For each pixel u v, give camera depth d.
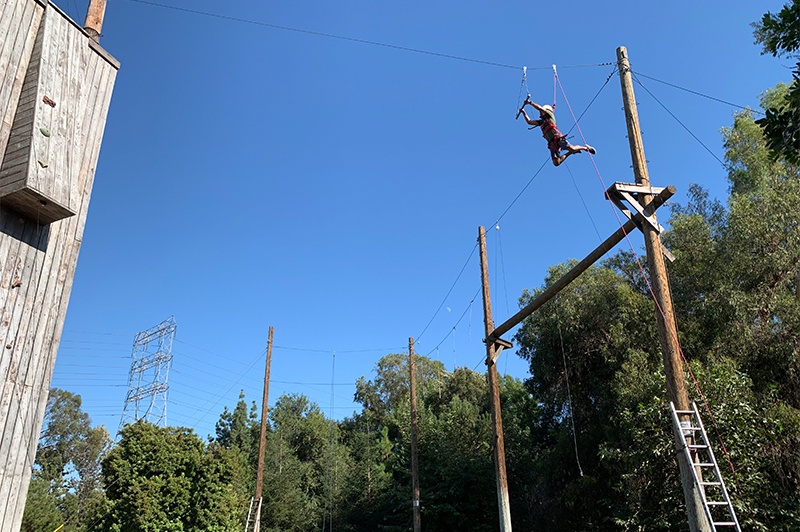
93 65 8.41
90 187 8.22
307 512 42.97
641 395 19.16
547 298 14.13
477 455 30.98
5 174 6.88
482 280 19.33
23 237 7.19
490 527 28.23
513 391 39.50
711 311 20.95
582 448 26.02
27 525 30.50
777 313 19.36
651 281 10.00
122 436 26.98
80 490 59.00
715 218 26.09
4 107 7.07
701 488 8.37
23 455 6.81
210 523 26.25
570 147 11.54
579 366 28.69
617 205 10.45
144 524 24.53
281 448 46.56
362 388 71.88
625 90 11.24
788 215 19.69
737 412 14.55
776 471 15.56
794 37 6.97
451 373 53.72
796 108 6.92
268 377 32.59
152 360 48.38
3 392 6.68
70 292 7.73
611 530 23.72
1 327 6.76
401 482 34.06
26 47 7.46
